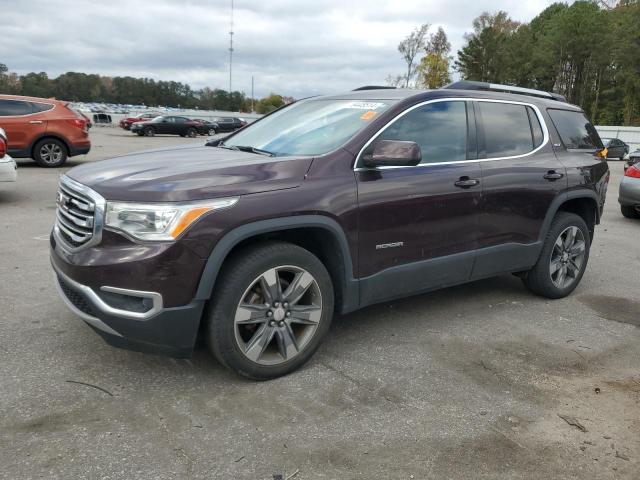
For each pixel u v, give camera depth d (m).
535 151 4.75
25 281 4.95
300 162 3.39
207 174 3.11
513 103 4.72
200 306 2.99
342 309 3.61
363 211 3.51
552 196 4.73
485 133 4.38
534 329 4.36
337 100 4.38
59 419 2.84
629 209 9.75
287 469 2.53
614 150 32.34
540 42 75.44
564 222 4.92
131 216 2.89
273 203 3.13
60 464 2.49
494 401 3.21
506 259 4.51
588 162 5.15
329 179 3.40
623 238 8.17
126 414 2.91
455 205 4.01
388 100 3.99
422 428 2.90
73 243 3.15
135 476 2.44
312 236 3.55
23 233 6.78
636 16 61.88
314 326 3.44
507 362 3.74
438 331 4.23
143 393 3.13
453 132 4.16
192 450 2.63
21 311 4.25
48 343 3.71
